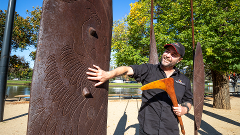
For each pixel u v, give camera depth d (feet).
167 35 23.32
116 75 4.04
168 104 4.89
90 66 3.42
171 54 5.01
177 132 4.84
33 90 2.57
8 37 15.14
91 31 3.41
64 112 2.89
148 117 4.92
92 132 3.38
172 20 23.11
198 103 6.26
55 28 2.83
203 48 19.77
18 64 32.83
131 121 16.98
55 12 2.85
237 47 18.44
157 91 5.00
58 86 2.82
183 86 5.33
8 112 19.38
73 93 3.04
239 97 42.29
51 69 2.75
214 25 19.70
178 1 23.21
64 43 2.93
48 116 2.68
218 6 21.95
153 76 5.16
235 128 14.88
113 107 24.97
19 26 32.32
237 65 19.04
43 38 2.70
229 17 20.49
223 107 24.49
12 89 55.11
